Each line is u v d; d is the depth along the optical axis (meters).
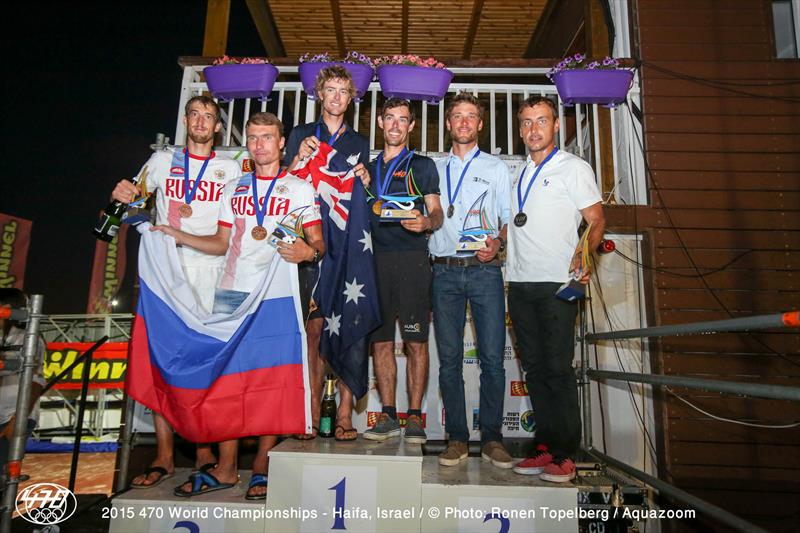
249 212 2.68
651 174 4.03
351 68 3.66
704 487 3.59
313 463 2.36
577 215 2.79
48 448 7.42
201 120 2.93
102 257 9.53
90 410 8.33
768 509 3.55
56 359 7.65
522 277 2.75
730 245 3.93
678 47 4.23
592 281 3.92
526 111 2.81
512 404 3.59
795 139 4.08
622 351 3.86
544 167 2.80
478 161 2.89
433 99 3.79
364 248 2.72
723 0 4.29
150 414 3.47
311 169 2.82
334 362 2.67
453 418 2.73
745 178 4.03
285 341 2.61
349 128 2.95
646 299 3.89
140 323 2.72
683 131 4.11
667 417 3.70
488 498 2.32
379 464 2.34
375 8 6.75
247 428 2.52
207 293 2.90
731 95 4.15
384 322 2.75
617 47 4.84
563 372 2.58
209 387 2.51
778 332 3.77
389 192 2.77
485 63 4.19
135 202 2.77
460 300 2.78
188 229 2.89
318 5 6.72
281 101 4.16
